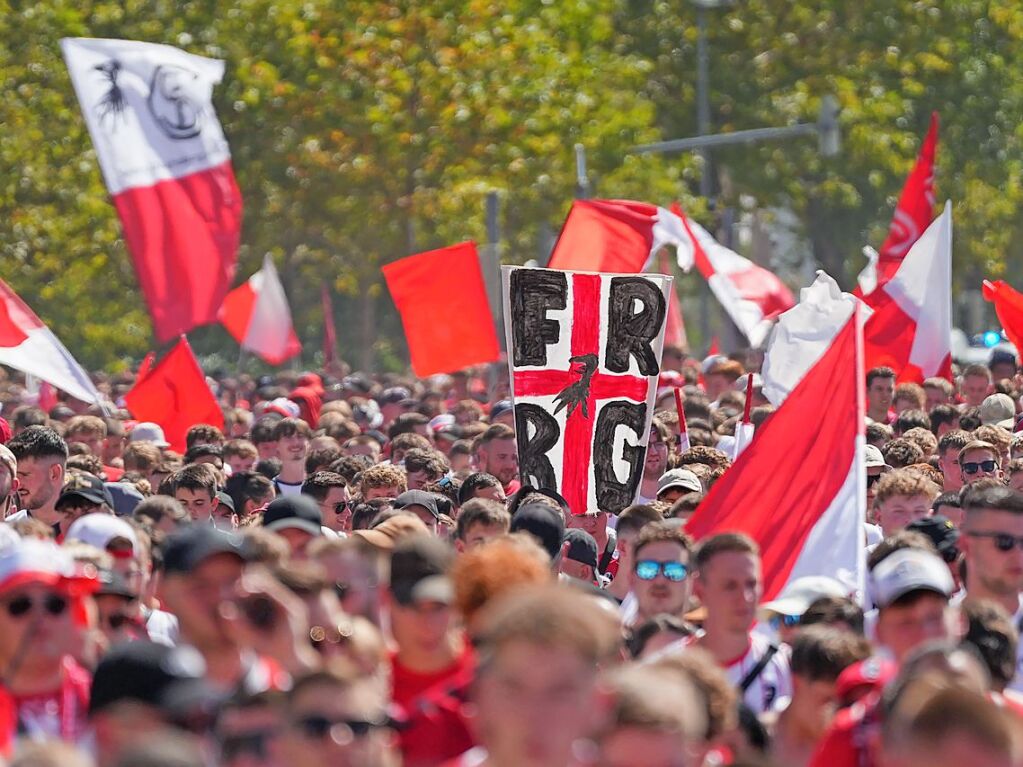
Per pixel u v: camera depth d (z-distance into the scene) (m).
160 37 128.88
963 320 190.62
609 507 39.25
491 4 131.00
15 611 21.53
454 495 45.50
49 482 37.94
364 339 166.25
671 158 163.62
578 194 95.06
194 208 51.00
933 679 16.69
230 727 17.27
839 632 23.16
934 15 166.75
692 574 28.69
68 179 125.56
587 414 39.19
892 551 25.44
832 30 166.25
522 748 14.84
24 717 21.55
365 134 131.00
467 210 132.62
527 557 21.86
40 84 125.31
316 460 50.72
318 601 21.66
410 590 21.78
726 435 55.12
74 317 144.00
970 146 172.62
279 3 129.00
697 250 74.31
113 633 24.75
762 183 168.12
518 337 39.00
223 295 51.41
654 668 20.06
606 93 138.62
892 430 56.09
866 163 169.12
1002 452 47.84
